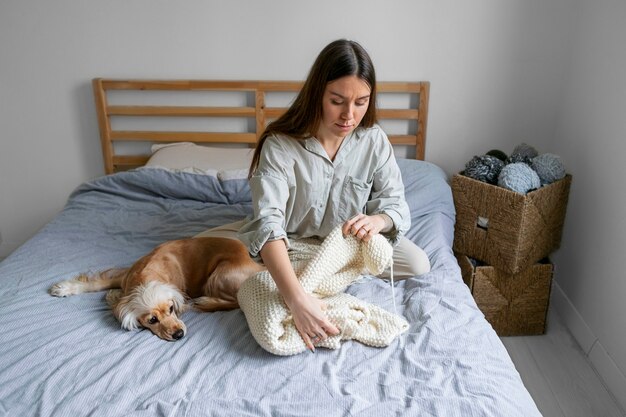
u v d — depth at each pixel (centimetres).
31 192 269
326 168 140
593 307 195
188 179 214
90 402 105
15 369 114
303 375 112
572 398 174
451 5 229
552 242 208
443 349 120
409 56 238
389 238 144
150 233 185
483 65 237
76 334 126
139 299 128
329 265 129
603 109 192
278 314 119
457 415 101
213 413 102
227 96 249
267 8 234
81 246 174
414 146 253
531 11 226
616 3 183
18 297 142
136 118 254
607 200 186
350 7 232
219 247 147
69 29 239
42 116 254
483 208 203
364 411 102
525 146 219
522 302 204
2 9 236
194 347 122
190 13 236
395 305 138
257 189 131
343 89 119
